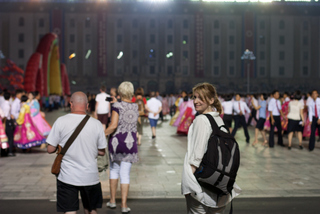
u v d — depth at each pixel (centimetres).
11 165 817
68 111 3475
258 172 755
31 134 967
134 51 7162
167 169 782
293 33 7150
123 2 7125
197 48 6994
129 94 507
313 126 1058
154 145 1173
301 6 7088
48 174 721
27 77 2811
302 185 646
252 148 1115
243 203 537
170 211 494
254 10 7012
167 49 7144
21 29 7006
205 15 7112
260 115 1158
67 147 345
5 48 7006
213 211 304
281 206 521
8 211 490
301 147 1097
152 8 7125
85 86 7006
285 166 823
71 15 7062
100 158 461
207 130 288
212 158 279
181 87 6950
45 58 3278
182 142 1252
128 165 500
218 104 317
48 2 7006
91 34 7088
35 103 981
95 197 360
